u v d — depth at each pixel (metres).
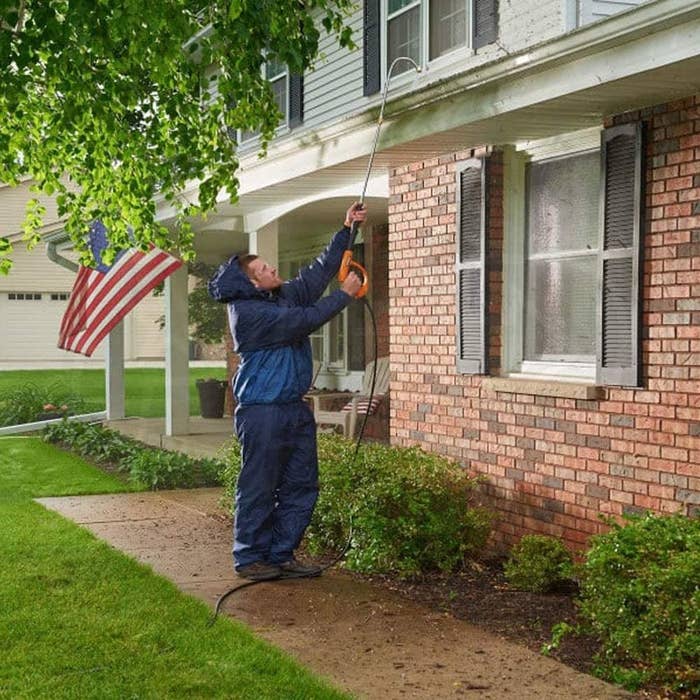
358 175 9.59
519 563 6.85
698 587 4.80
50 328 39.09
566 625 5.54
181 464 11.80
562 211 7.64
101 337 12.58
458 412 8.34
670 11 5.29
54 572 7.07
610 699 4.72
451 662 5.24
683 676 4.77
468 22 9.61
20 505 10.09
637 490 6.59
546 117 6.82
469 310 8.10
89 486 11.67
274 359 6.71
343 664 5.21
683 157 6.20
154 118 8.00
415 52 10.67
